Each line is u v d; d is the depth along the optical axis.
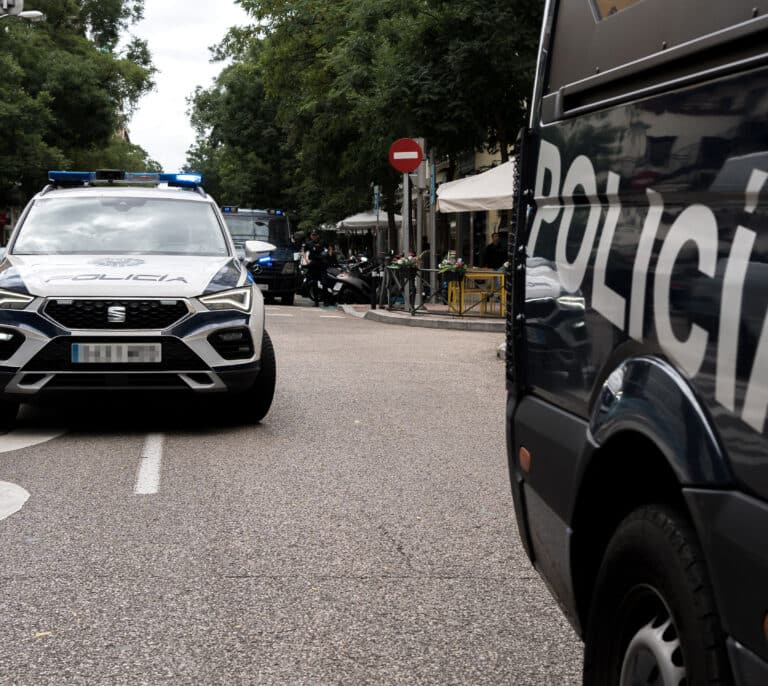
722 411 2.25
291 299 33.53
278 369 13.69
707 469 2.27
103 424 9.54
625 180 2.85
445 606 4.73
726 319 2.26
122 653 4.18
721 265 2.30
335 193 38.53
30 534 5.87
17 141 45.69
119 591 4.92
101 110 51.47
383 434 9.07
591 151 3.11
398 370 13.76
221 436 8.94
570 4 3.47
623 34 2.99
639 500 2.89
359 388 11.97
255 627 4.47
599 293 3.03
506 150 25.53
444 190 20.58
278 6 36.19
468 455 8.17
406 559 5.44
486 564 5.36
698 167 2.42
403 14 24.73
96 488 6.98
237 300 8.99
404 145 23.41
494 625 4.51
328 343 17.45
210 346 8.77
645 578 2.59
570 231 3.30
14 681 3.91
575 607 3.17
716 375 2.29
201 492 6.88
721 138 2.32
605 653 2.80
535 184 3.66
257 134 57.31
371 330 20.45
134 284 8.76
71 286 8.68
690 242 2.47
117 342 8.62
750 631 2.11
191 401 10.99
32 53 50.03
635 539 2.64
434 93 23.97
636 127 2.79
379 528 6.03
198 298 8.80
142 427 9.38
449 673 4.01
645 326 2.69
